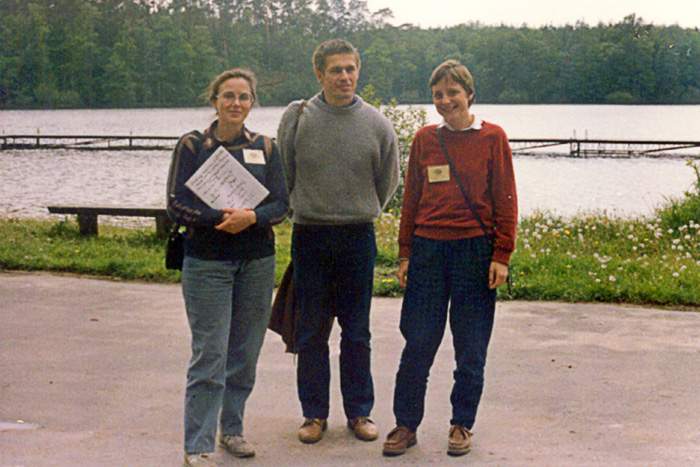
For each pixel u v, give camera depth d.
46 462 4.44
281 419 5.12
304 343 4.81
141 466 4.40
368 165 4.72
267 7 169.88
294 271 4.85
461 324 4.57
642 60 170.25
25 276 9.19
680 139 72.94
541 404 5.30
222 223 4.27
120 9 156.88
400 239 4.75
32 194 31.03
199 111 131.50
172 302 8.02
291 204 4.78
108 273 9.33
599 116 121.00
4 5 151.38
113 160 50.72
